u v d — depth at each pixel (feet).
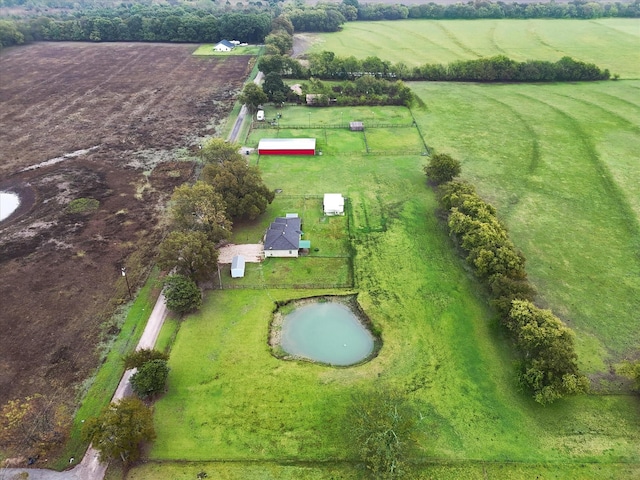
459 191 236.02
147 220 238.89
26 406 146.51
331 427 142.61
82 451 135.03
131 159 297.74
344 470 131.75
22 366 159.63
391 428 129.70
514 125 346.54
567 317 181.27
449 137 329.72
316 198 259.60
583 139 321.11
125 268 206.08
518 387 154.20
